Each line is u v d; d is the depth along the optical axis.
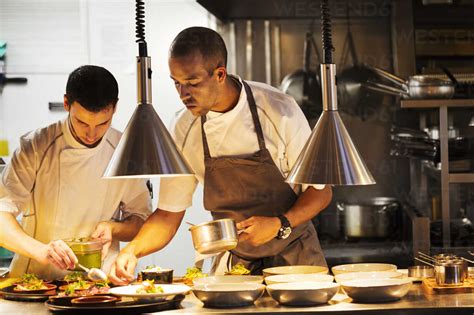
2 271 3.48
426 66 4.66
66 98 2.77
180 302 2.42
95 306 2.30
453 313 2.20
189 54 2.48
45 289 2.61
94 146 3.00
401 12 4.58
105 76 2.71
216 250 2.53
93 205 3.06
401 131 4.39
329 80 2.40
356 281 2.38
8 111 4.72
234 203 2.98
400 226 4.31
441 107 3.96
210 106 2.58
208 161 2.92
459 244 4.07
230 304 2.30
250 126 2.87
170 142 2.34
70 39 4.76
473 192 4.50
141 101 2.37
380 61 4.62
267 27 4.59
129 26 4.77
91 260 2.62
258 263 2.98
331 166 2.32
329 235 4.50
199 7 4.27
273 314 2.20
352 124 4.58
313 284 2.40
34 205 3.04
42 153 2.99
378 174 4.57
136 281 2.81
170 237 2.91
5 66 4.73
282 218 2.74
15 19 4.74
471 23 4.61
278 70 4.61
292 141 2.88
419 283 2.64
